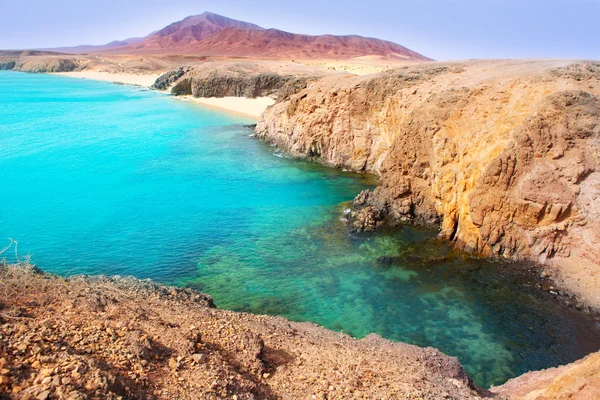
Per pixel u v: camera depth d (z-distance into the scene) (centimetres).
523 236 2289
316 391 838
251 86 8519
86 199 3288
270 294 2059
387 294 2070
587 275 2073
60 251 2445
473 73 3503
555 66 2995
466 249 2481
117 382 623
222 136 5669
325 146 4422
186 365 766
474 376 1536
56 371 592
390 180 3030
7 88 11356
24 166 4088
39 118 6731
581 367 1016
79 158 4438
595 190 2155
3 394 528
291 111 4800
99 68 17212
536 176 2217
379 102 3981
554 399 927
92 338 748
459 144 2681
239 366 877
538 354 1664
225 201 3316
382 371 997
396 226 2852
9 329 680
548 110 2333
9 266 1030
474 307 1970
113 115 7206
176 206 3189
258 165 4366
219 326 1041
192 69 10556
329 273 2259
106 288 1170
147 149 4903
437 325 1838
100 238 2625
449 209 2634
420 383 952
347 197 3438
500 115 2588
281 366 944
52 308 848
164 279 2180
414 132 2922
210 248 2528
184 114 7375
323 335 1331
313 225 2870
